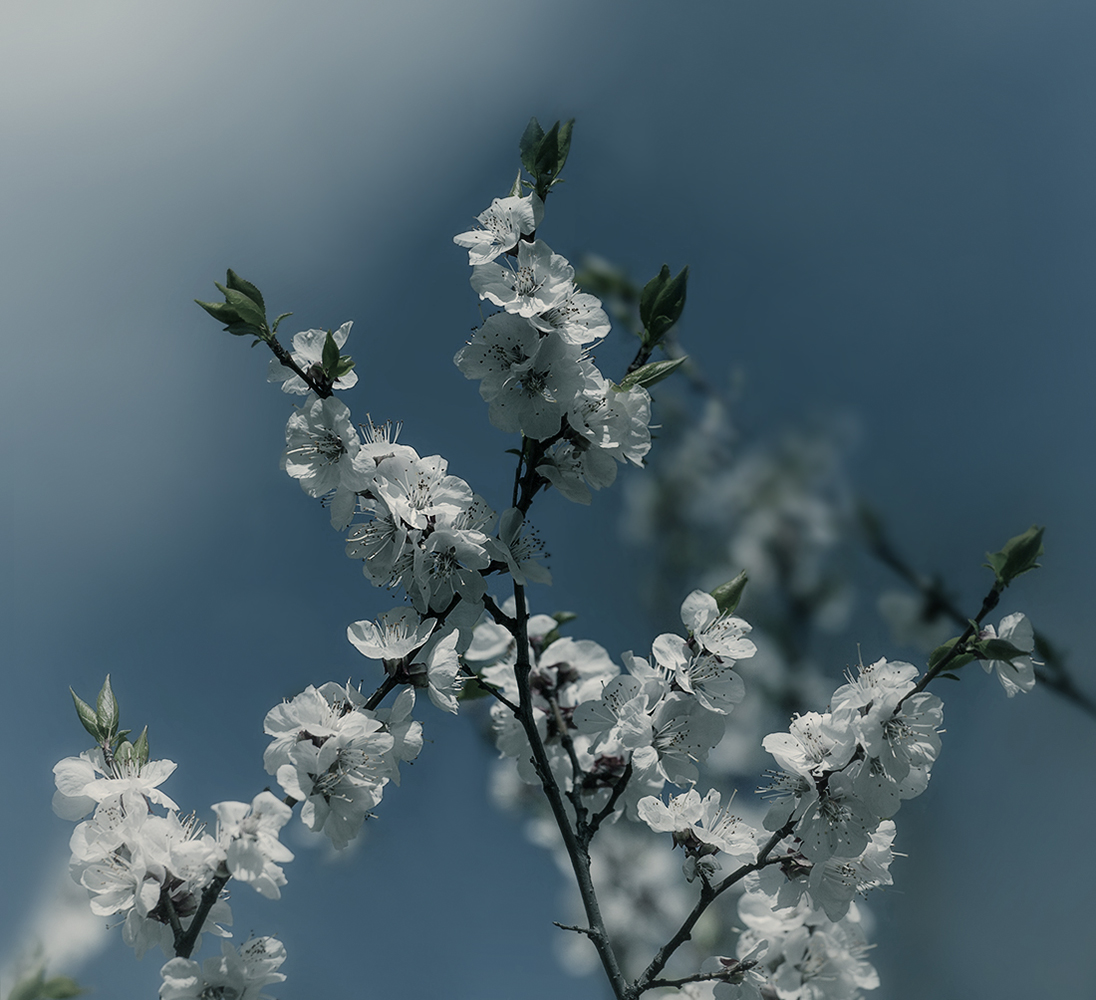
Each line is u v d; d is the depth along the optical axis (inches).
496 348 37.4
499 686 39.3
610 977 36.8
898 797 36.4
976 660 36.5
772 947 37.0
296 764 36.1
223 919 36.1
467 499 37.1
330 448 37.3
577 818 37.8
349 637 37.0
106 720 36.6
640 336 38.0
